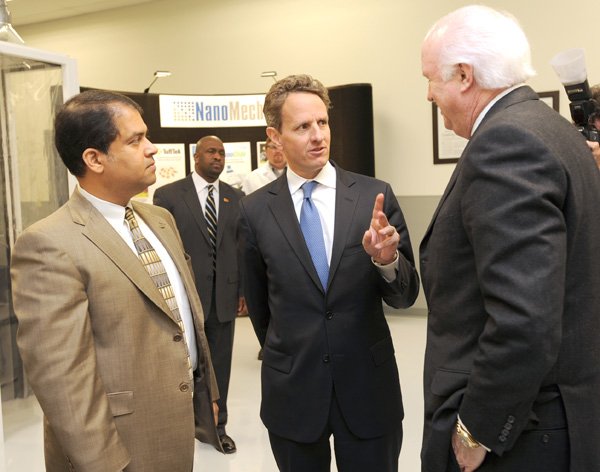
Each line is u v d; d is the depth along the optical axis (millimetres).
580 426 1168
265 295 1921
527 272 1056
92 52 7695
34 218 2771
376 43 6094
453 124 1337
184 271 1613
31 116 2699
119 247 1427
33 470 2754
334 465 2729
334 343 1695
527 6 5410
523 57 1230
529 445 1186
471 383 1162
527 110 1178
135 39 7395
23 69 2637
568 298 1165
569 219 1125
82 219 1411
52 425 1279
